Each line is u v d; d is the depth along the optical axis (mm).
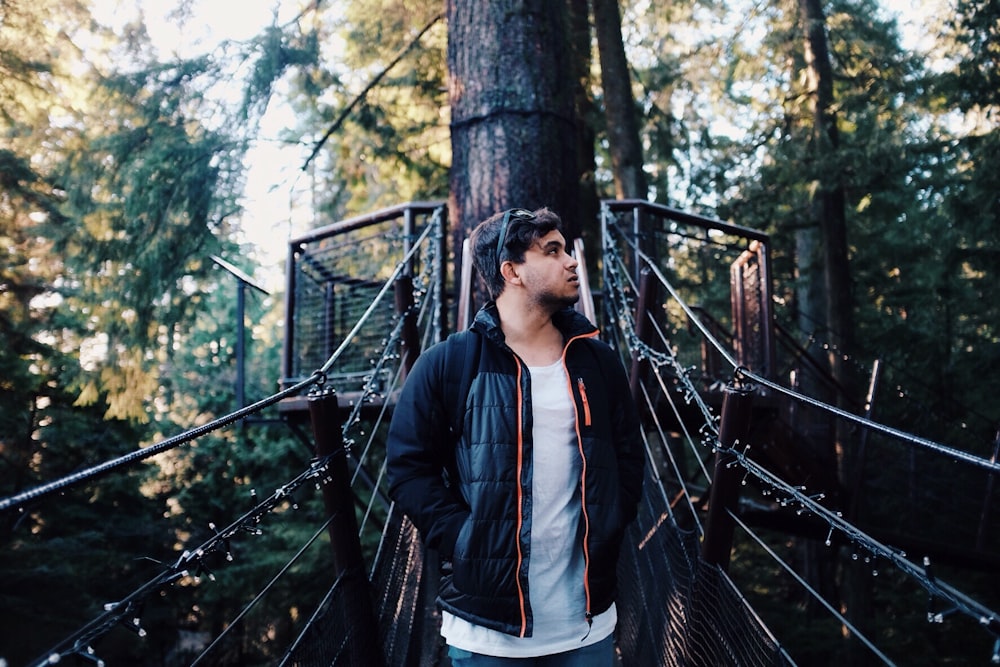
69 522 10797
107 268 6715
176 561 1132
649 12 11898
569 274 1591
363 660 2033
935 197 11930
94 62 8508
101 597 10016
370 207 11633
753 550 14820
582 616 1482
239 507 14070
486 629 1460
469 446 1510
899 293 13305
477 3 4367
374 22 9367
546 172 4199
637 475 1632
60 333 11352
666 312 5539
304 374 5641
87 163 6664
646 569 3062
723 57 12547
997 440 6660
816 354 11117
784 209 13047
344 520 1999
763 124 13438
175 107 6766
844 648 10070
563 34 4445
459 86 4383
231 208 6914
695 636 2168
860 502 6398
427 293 4617
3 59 8500
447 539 1477
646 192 8734
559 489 1501
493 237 1622
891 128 10312
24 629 8062
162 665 12727
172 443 1088
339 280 5668
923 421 10609
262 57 6977
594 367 1593
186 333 7070
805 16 11164
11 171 9805
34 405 10523
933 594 1036
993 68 9938
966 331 13047
